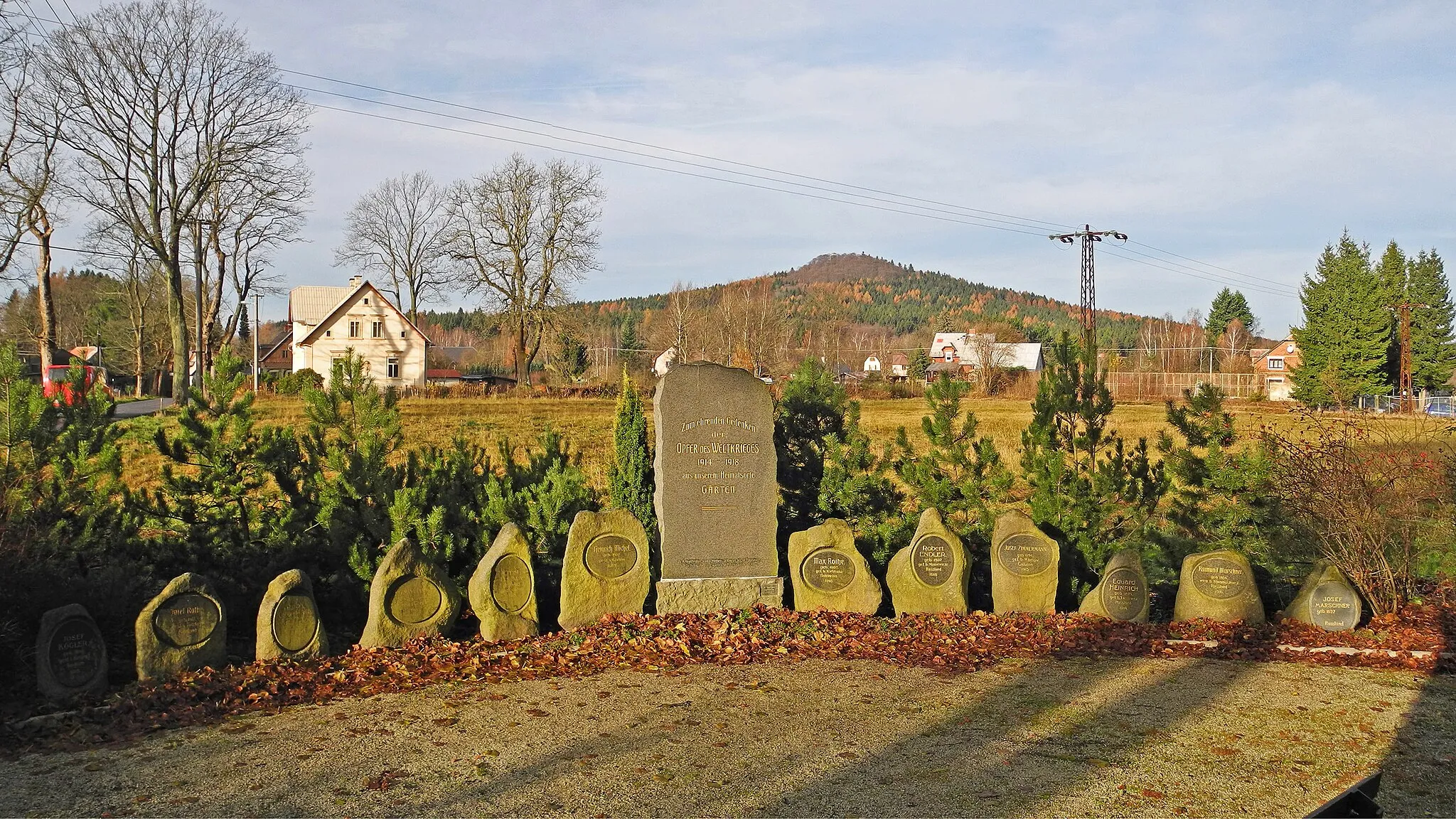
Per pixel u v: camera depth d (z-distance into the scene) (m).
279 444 12.37
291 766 7.27
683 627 11.35
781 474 14.30
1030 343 118.44
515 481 13.79
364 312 69.38
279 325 115.44
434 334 158.38
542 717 8.48
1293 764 7.41
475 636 11.07
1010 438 32.62
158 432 12.24
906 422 44.38
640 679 9.72
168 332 67.31
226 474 11.98
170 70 39.88
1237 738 7.99
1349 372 67.62
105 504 11.29
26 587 9.34
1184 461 13.88
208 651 9.44
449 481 13.25
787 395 14.77
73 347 83.62
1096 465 14.93
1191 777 7.12
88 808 6.51
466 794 6.75
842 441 14.41
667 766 7.30
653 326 124.38
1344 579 11.71
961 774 7.15
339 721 8.35
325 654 10.01
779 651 10.77
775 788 6.88
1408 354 61.78
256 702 8.77
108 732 8.01
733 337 86.62
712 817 6.38
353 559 11.30
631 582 11.66
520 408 50.00
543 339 66.38
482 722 8.35
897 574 12.38
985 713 8.65
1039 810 6.52
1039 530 12.50
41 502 10.56
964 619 12.09
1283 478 12.95
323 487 12.01
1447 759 7.50
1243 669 10.20
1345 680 9.77
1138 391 82.25
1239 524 13.65
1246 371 92.31
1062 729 8.23
